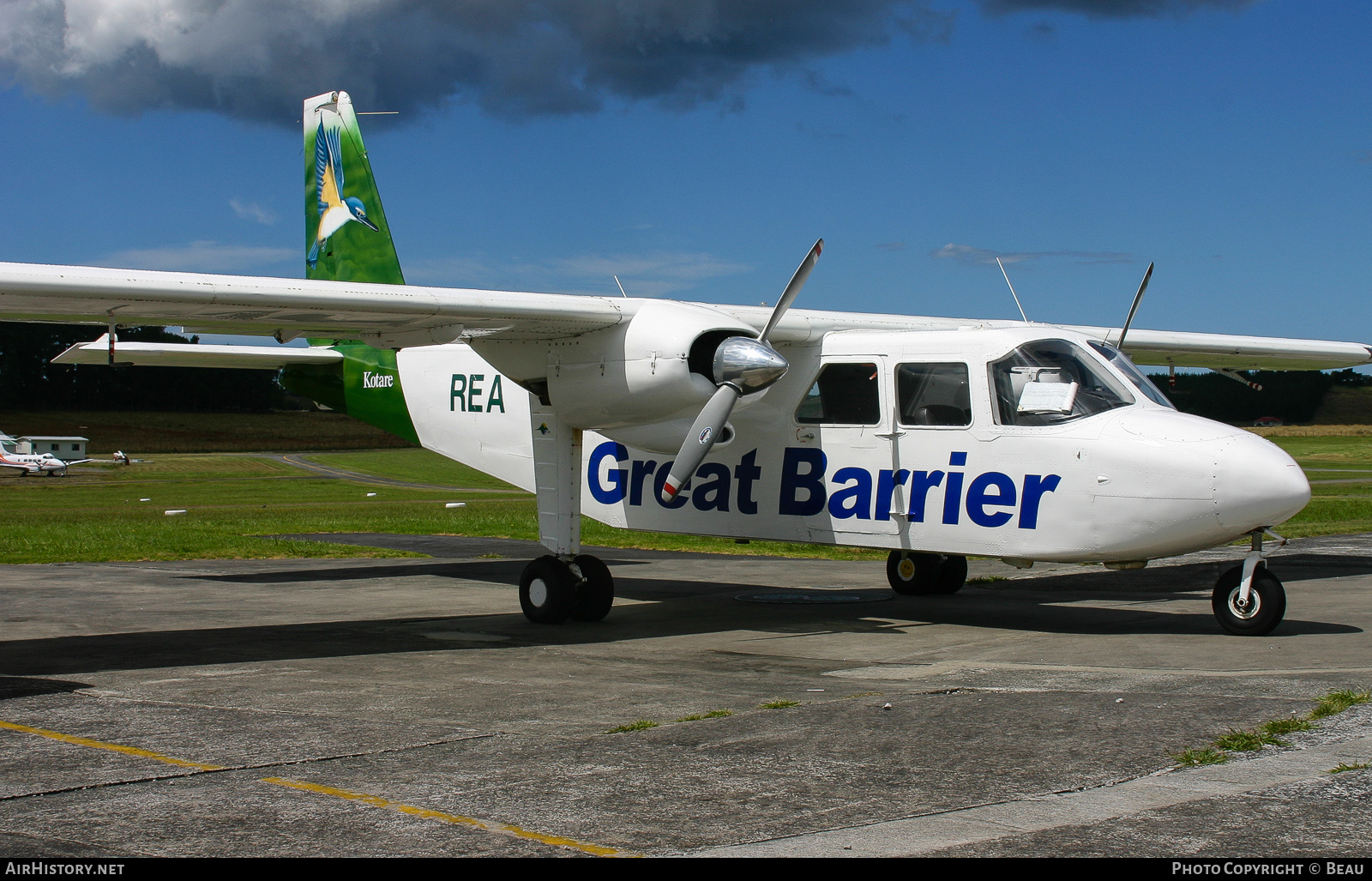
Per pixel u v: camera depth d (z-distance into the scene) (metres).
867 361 9.58
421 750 5.21
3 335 102.69
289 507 36.44
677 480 8.84
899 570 11.98
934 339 9.27
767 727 5.58
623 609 10.96
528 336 9.61
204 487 53.41
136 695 6.57
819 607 11.01
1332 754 4.83
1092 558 8.56
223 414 110.75
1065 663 7.52
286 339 10.07
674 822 4.12
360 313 8.59
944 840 3.88
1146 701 6.00
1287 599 10.59
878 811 4.23
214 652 8.27
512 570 14.83
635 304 9.19
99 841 3.94
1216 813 4.10
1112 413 8.57
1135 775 4.60
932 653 8.16
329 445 99.44
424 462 80.19
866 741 5.25
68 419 101.31
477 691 6.67
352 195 14.10
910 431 9.30
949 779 4.61
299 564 15.70
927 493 9.21
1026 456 8.73
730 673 7.30
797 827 4.05
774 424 10.06
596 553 17.03
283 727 5.69
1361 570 12.97
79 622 9.97
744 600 11.66
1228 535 8.17
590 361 9.34
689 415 9.23
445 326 9.20
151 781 4.70
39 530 22.17
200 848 3.87
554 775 4.74
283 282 8.13
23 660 7.89
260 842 3.93
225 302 7.97
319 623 9.95
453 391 12.30
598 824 4.11
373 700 6.41
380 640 8.92
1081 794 4.37
